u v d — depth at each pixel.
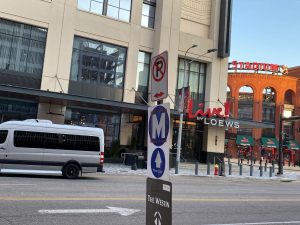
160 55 3.62
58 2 23.64
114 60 26.12
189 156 30.08
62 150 13.80
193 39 29.44
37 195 8.68
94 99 21.69
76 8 24.38
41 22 23.02
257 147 57.97
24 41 22.70
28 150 13.28
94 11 25.55
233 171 28.17
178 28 28.41
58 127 13.96
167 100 27.59
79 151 14.10
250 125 30.53
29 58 22.80
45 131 13.69
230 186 15.81
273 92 61.75
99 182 13.20
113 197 9.41
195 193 11.90
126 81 26.19
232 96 57.97
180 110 22.30
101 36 25.38
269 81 59.72
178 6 28.58
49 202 7.89
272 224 7.48
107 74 25.72
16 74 22.27
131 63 26.52
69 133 14.07
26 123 13.51
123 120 26.41
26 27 22.81
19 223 5.88
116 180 14.68
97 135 14.60
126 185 12.73
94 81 25.11
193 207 8.92
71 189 10.34
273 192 14.26
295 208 10.06
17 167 13.09
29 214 6.58
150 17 28.44
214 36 30.67
